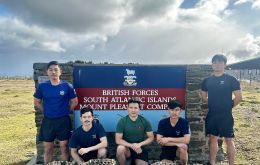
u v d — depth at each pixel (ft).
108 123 10.75
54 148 10.80
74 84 10.71
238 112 23.97
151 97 10.75
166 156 8.94
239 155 11.59
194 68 10.73
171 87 10.77
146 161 9.06
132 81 10.72
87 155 8.64
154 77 10.74
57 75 8.96
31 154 12.51
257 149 12.37
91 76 10.70
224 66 8.80
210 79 8.98
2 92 55.42
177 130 8.85
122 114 10.76
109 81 10.71
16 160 11.68
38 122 10.81
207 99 9.20
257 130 16.31
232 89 8.79
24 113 25.77
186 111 10.83
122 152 8.67
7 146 13.94
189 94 10.76
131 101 8.80
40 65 10.68
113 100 10.73
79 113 10.73
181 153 8.71
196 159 10.83
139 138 8.94
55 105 8.96
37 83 10.71
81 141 8.64
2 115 24.47
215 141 9.19
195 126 10.82
